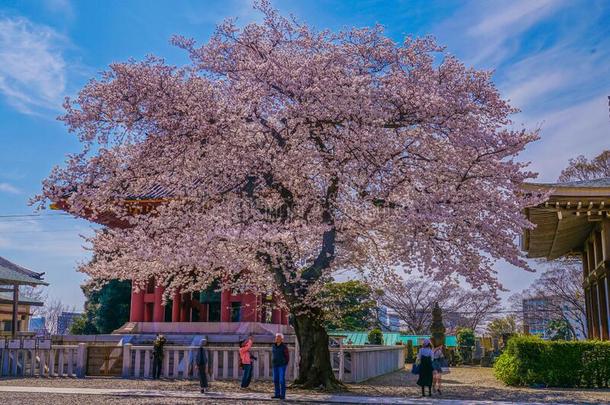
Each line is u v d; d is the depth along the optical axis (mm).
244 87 15992
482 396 15602
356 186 16266
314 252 18219
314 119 15617
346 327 46688
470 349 40469
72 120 15828
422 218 13992
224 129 15922
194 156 16062
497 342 40344
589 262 28047
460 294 62500
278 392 14430
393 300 60469
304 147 16406
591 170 42469
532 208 21000
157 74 15961
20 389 16219
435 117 15281
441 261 15133
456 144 15336
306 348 17094
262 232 14797
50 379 20109
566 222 23891
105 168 16109
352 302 28922
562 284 54500
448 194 14961
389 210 15555
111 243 17188
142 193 18812
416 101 15062
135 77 15672
